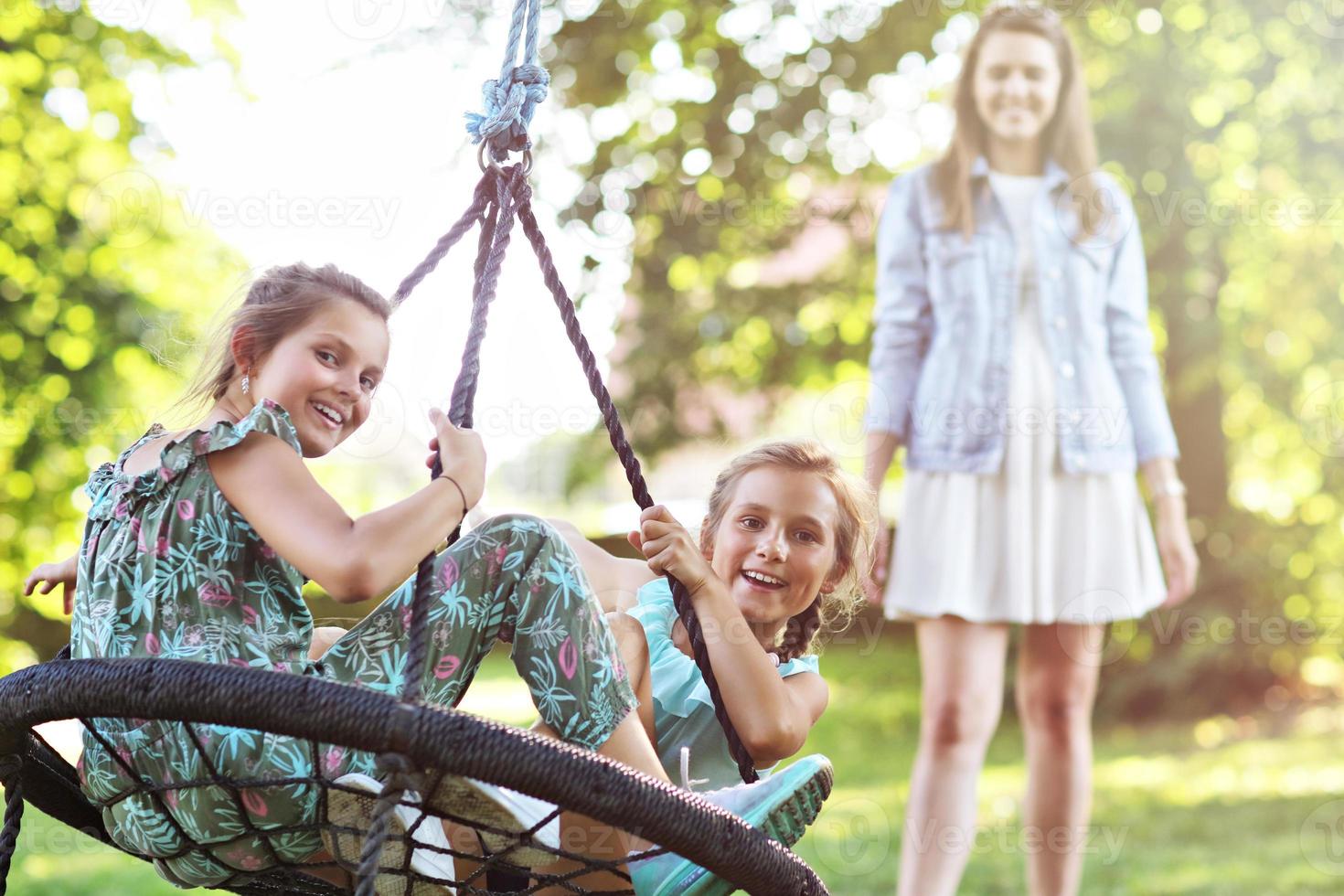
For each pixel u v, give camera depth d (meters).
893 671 7.68
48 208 6.88
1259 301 6.48
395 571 1.36
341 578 1.34
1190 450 6.39
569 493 7.12
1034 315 4.12
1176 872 3.94
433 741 1.19
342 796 1.34
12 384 7.07
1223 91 6.17
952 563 4.04
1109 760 5.66
